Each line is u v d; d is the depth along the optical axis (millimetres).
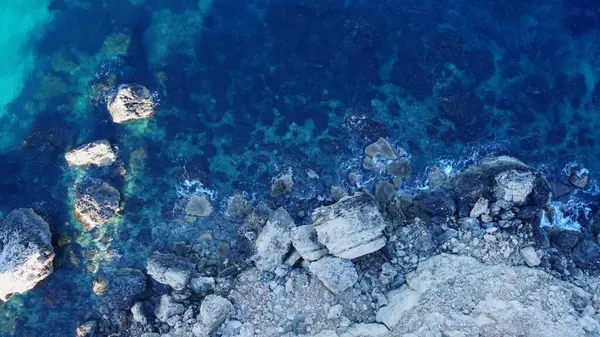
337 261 19734
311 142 23062
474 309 18594
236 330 19422
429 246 20625
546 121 23734
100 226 21922
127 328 20266
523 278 19453
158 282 21125
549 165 23016
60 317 21047
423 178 22562
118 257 21641
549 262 20312
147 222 22078
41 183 22641
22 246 20656
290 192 22203
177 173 22656
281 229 20719
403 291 19500
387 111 23469
